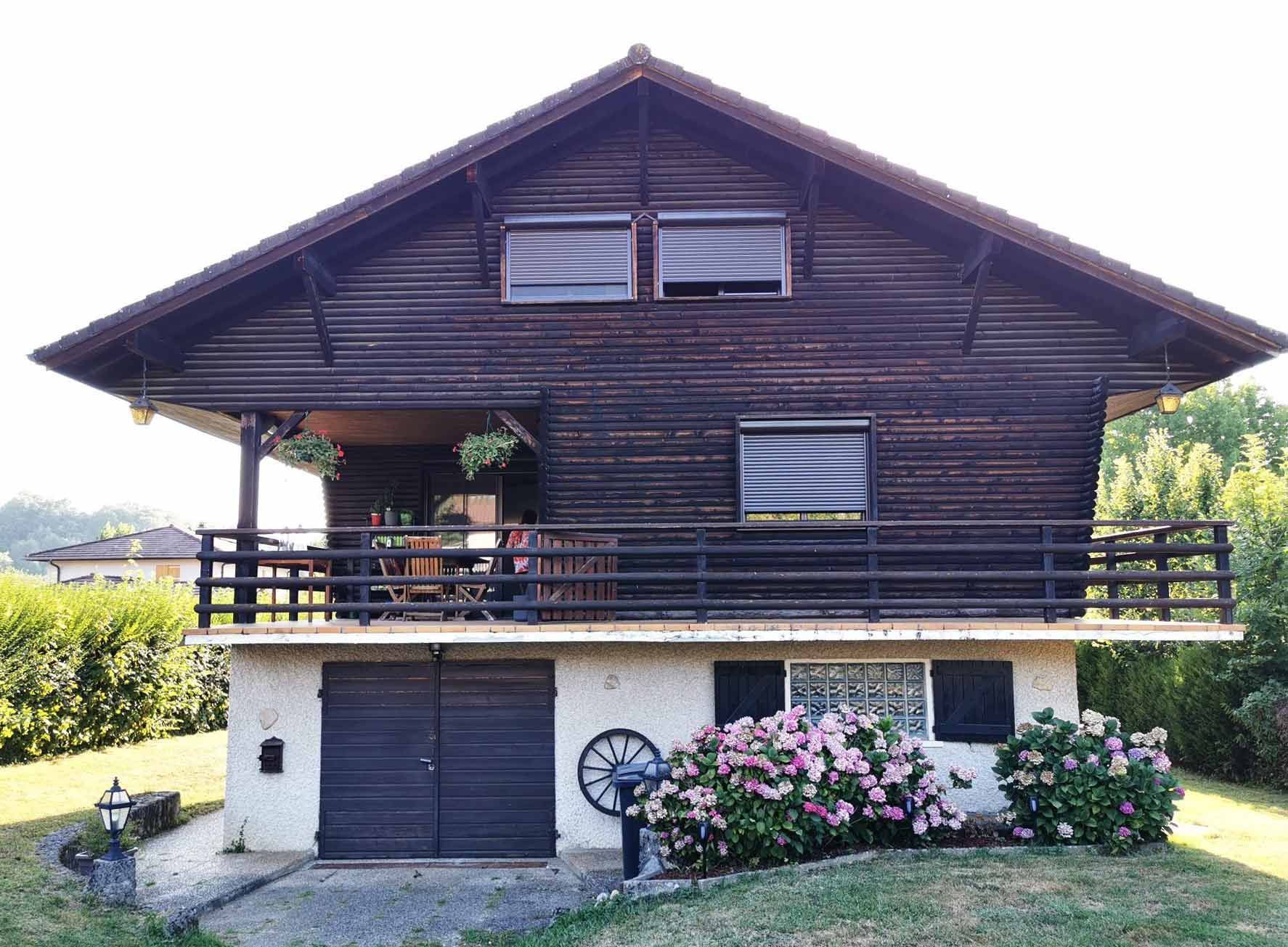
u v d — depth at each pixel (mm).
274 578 10266
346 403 11133
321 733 10711
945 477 11156
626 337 11242
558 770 10594
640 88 10562
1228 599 10086
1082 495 11156
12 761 13805
